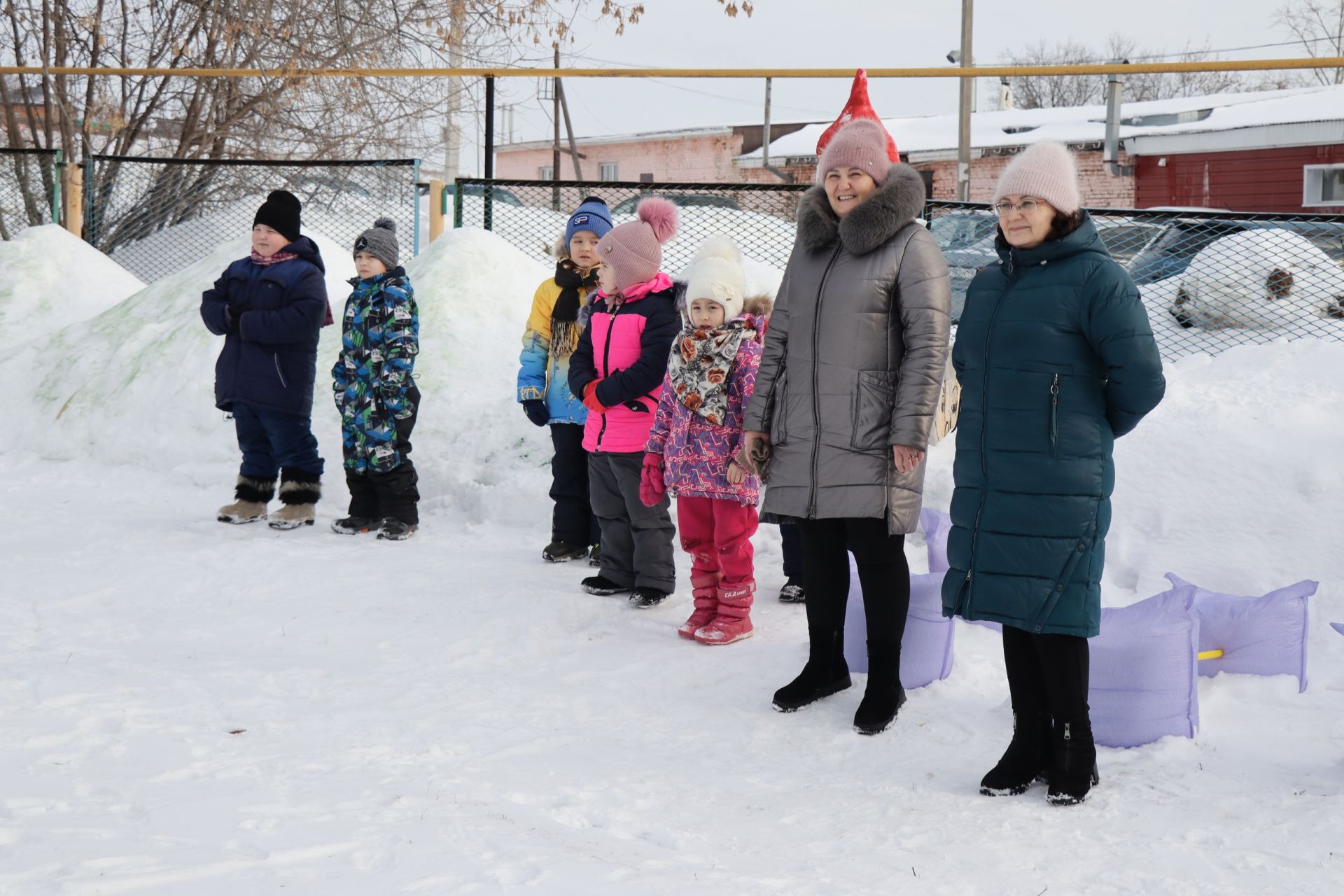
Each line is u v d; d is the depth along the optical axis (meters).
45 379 8.83
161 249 12.45
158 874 2.49
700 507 4.68
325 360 8.27
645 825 2.99
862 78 5.77
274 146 15.07
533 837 2.85
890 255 3.85
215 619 4.87
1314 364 5.59
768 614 5.05
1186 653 3.56
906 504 3.81
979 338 3.35
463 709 3.90
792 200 9.23
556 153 36.84
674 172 42.75
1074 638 3.21
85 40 14.52
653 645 4.62
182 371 8.34
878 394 3.85
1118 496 5.11
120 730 3.51
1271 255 7.39
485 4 13.90
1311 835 2.85
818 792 3.27
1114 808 3.10
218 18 14.58
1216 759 3.42
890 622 3.81
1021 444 3.25
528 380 5.90
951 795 3.24
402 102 14.61
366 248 6.21
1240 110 27.67
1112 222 8.20
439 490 6.98
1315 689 3.95
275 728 3.61
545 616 4.89
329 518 6.83
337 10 14.14
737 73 9.80
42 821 2.79
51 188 12.52
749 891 2.58
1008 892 2.62
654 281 5.12
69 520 6.62
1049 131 30.08
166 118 14.87
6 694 3.79
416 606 5.05
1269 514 4.80
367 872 2.58
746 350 4.56
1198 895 2.58
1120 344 3.14
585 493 5.86
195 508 7.04
